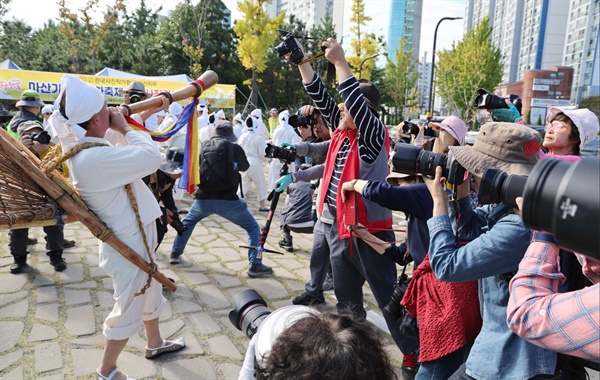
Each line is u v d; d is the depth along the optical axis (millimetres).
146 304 2666
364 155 2594
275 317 1025
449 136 3119
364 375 800
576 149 2262
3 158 1840
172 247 4770
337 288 2979
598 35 62938
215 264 4582
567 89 61625
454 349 1793
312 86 3008
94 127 2174
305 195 4527
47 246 4129
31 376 2619
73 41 28234
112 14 27469
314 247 3473
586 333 915
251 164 6949
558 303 987
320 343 816
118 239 2244
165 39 37125
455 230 1827
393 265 2717
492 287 1521
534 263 1111
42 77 12969
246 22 29406
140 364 2783
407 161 1640
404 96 44656
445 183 1750
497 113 3061
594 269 1183
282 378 808
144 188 2443
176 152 3545
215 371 2768
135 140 2252
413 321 2057
